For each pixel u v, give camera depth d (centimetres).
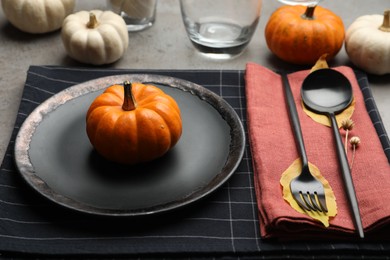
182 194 70
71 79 95
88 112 77
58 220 69
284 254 66
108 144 73
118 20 101
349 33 101
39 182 71
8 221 68
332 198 71
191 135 80
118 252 65
